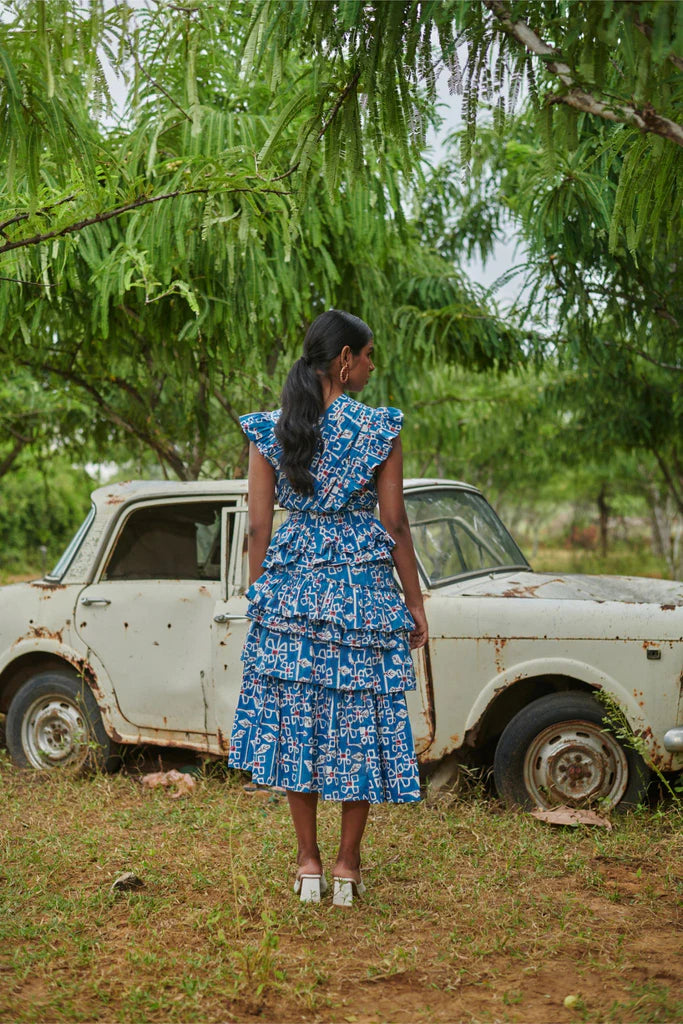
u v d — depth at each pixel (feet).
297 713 10.10
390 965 9.08
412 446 46.42
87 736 16.44
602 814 13.34
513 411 44.70
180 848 12.59
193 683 15.51
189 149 16.51
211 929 9.90
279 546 10.26
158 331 19.03
